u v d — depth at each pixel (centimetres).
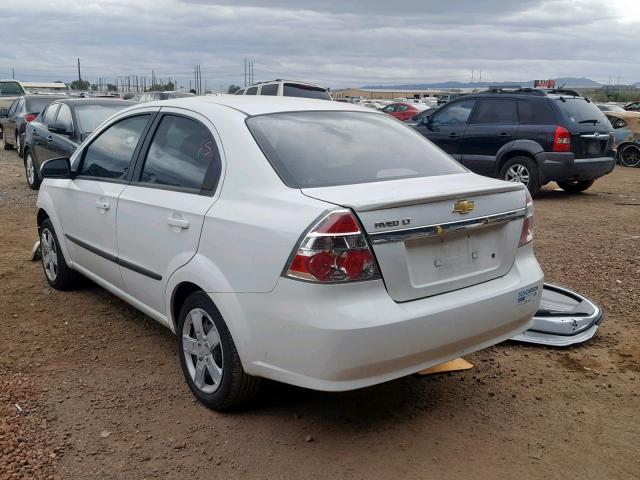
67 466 306
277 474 305
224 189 350
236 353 336
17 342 455
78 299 548
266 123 371
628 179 1480
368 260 296
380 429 346
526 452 326
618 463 317
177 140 405
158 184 405
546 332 461
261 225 314
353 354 291
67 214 512
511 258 362
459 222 326
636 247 751
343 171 350
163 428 344
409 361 310
